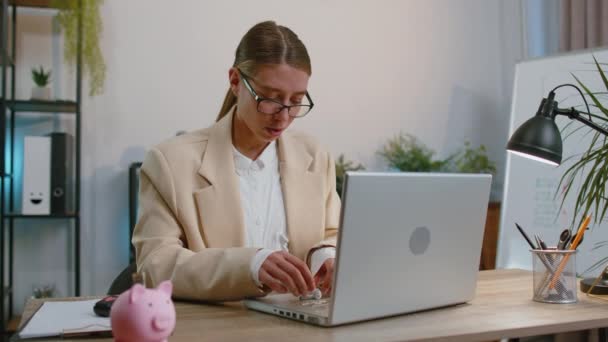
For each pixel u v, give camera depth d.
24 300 3.02
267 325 1.00
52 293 2.96
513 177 2.48
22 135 3.04
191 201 1.42
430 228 1.08
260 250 1.17
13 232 3.02
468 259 1.17
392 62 3.66
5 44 2.67
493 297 1.27
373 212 0.98
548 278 1.20
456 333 0.93
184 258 1.27
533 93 2.52
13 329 2.72
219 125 1.52
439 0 3.79
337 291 0.96
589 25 3.17
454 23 3.81
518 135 1.30
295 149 1.61
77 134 2.91
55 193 2.87
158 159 1.43
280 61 1.33
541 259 1.21
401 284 1.05
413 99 3.70
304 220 1.54
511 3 3.80
